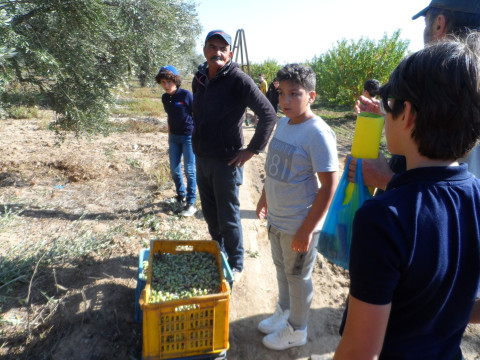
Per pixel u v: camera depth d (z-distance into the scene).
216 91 2.83
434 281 0.83
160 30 4.89
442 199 0.85
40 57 3.72
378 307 0.81
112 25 4.49
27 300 2.72
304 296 2.34
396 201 0.83
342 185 1.73
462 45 0.82
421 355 0.92
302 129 2.04
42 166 6.08
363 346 0.83
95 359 2.38
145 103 14.97
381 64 15.38
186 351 2.11
